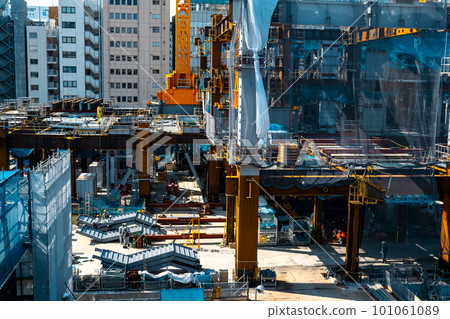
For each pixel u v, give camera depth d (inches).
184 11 3255.4
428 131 1595.7
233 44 1354.6
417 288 1246.3
